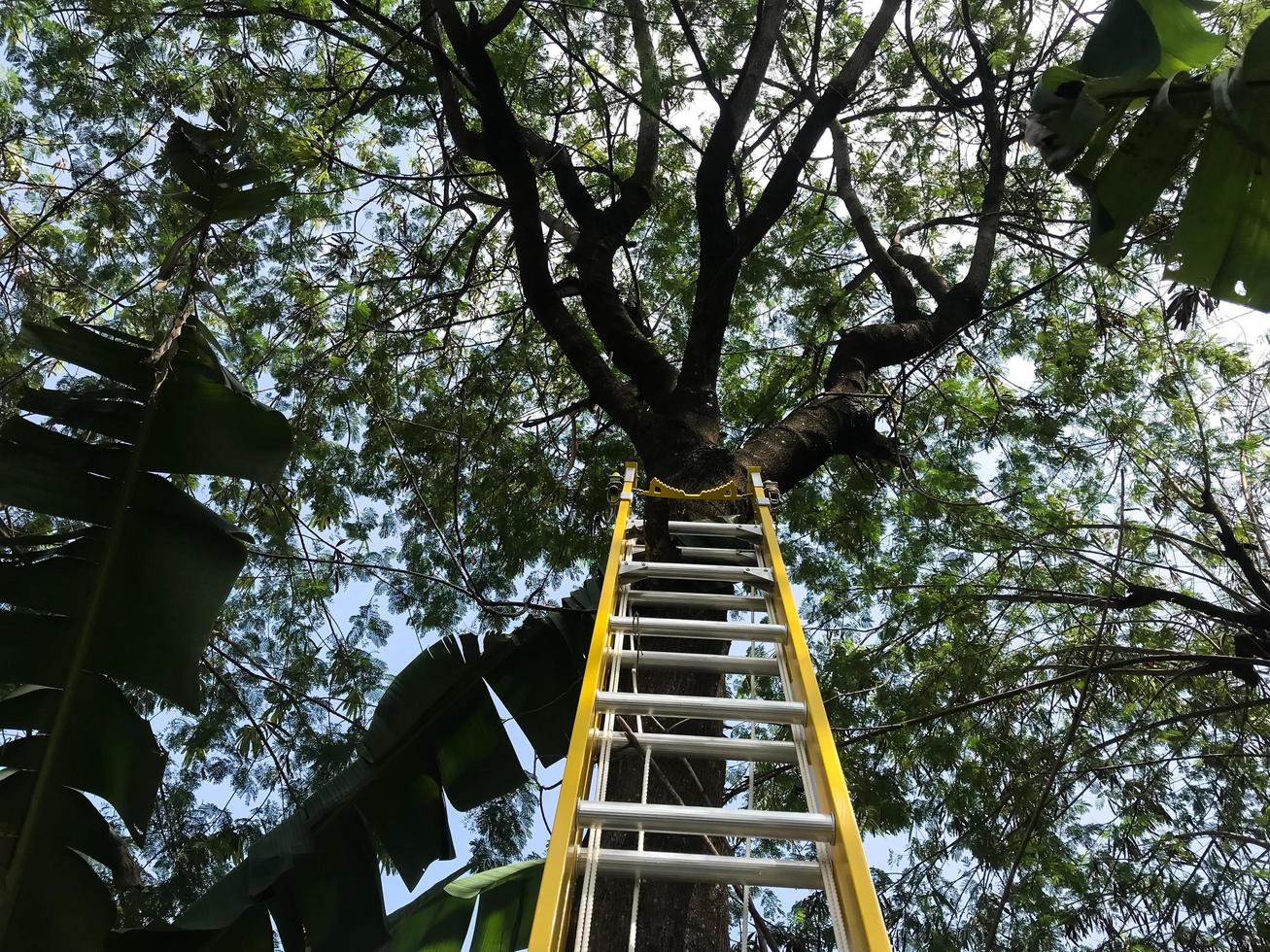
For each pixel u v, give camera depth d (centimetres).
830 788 183
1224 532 538
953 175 917
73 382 334
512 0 473
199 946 308
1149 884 593
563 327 557
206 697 645
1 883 274
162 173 464
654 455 456
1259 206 193
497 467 826
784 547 870
